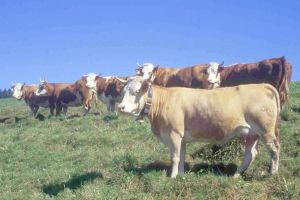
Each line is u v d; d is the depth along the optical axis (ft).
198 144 38.68
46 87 94.07
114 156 39.11
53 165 41.88
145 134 46.16
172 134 31.17
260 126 29.86
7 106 130.41
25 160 45.73
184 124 31.17
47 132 57.41
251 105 29.94
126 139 45.98
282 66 51.70
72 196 31.50
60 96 90.68
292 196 27.45
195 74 59.16
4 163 46.01
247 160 31.40
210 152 36.76
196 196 28.55
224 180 29.43
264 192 28.32
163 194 29.60
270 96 30.09
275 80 52.01
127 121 54.95
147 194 29.94
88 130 54.85
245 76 54.70
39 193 34.88
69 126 60.75
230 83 56.13
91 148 45.75
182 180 30.25
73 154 44.11
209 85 57.31
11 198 34.68
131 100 31.37
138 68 64.75
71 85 90.33
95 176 34.55
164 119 31.27
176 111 31.04
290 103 54.24
